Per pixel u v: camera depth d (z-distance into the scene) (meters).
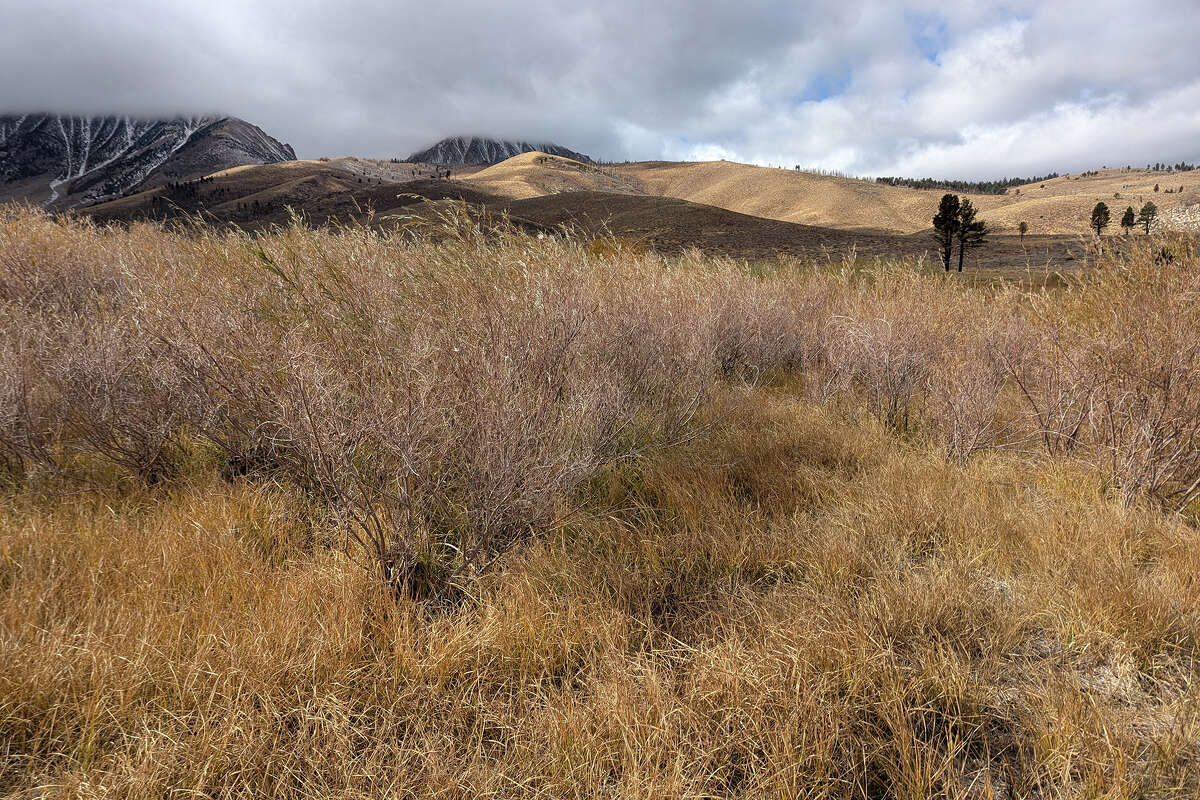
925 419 4.68
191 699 1.76
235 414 3.18
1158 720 1.88
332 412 2.39
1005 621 2.28
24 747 1.61
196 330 3.17
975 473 3.74
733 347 6.36
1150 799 1.60
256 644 1.89
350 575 2.33
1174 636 2.18
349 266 4.09
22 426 3.07
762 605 2.37
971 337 5.05
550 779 1.62
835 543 2.75
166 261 5.16
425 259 4.14
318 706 1.76
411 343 3.15
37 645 1.85
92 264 5.26
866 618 2.23
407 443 2.37
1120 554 2.68
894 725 1.75
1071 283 4.63
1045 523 2.97
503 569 2.53
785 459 3.89
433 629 2.09
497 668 2.04
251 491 3.03
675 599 2.52
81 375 3.05
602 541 2.88
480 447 2.53
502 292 3.72
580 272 4.55
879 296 6.64
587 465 3.11
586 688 1.97
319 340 3.24
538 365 3.52
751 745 1.70
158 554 2.42
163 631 1.96
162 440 3.20
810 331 6.64
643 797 1.53
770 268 10.73
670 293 5.67
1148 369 3.39
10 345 3.34
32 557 2.35
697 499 3.22
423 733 1.76
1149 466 3.29
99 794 1.46
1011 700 1.97
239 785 1.57
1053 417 4.08
